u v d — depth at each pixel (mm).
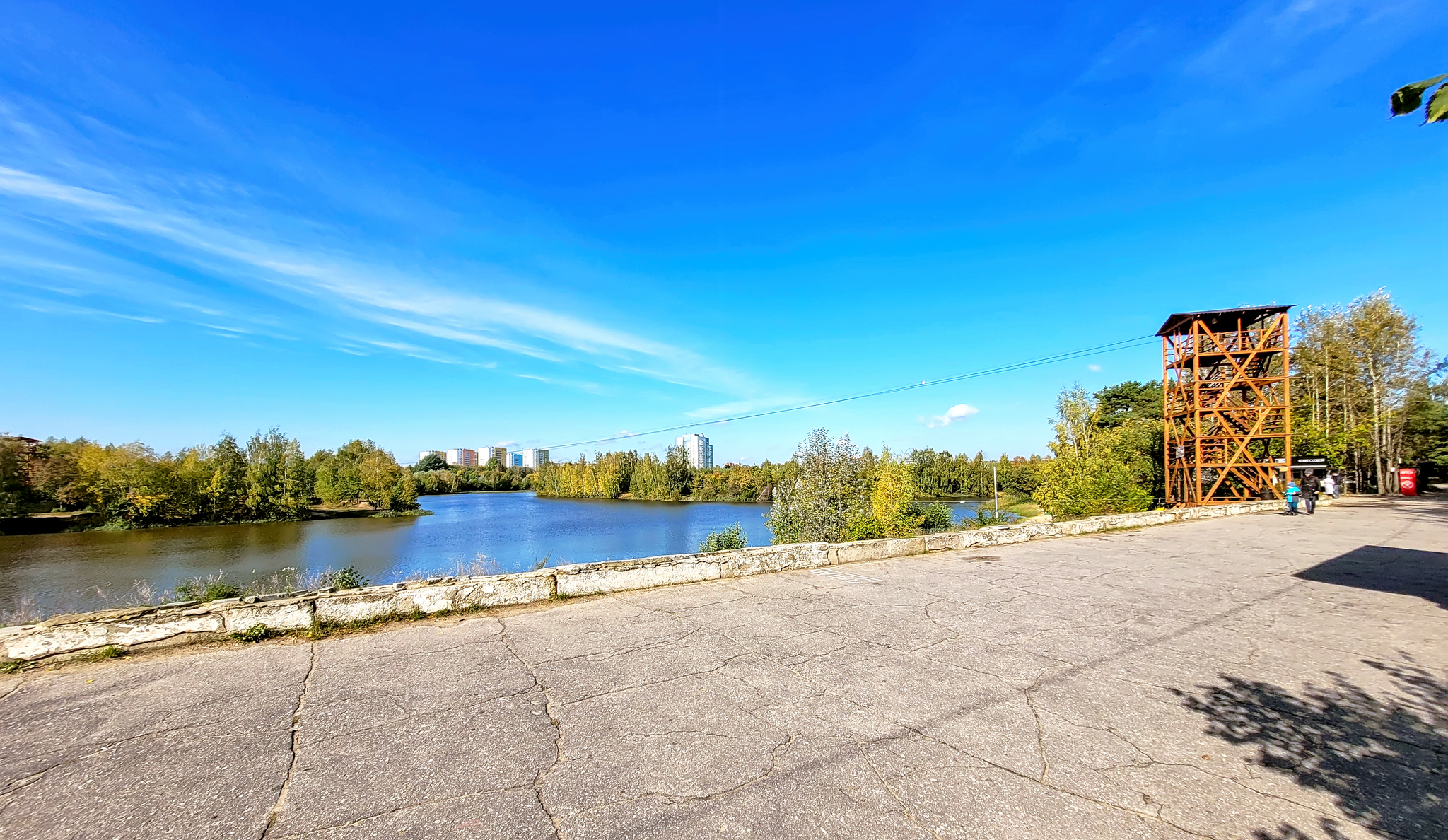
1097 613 6484
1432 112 2525
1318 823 2621
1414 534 13516
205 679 4438
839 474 28641
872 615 6414
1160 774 3084
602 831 2580
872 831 2580
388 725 3654
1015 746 3396
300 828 2594
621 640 5480
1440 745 3354
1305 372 32719
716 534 25547
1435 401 32969
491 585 6660
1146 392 50688
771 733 3555
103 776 3029
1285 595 7348
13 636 4656
